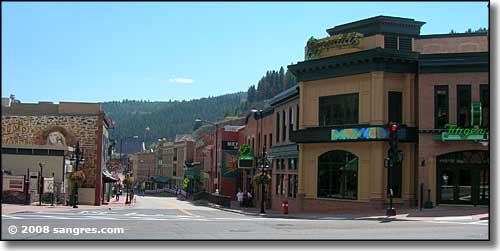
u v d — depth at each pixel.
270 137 55.28
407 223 26.23
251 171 62.47
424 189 34.41
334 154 38.97
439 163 34.59
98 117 51.31
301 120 40.66
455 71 34.19
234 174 74.75
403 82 36.47
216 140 72.94
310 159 40.56
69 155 46.09
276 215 36.50
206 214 36.06
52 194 41.06
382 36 36.88
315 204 39.91
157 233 20.28
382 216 30.67
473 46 35.34
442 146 34.25
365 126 35.88
